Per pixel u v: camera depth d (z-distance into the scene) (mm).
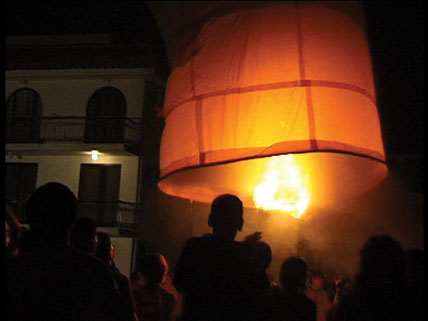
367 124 5824
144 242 19016
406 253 3668
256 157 5562
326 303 5910
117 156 20172
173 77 6137
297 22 5672
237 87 5734
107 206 19797
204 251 3324
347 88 5715
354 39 5836
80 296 2766
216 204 3416
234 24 5684
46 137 20719
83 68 20609
